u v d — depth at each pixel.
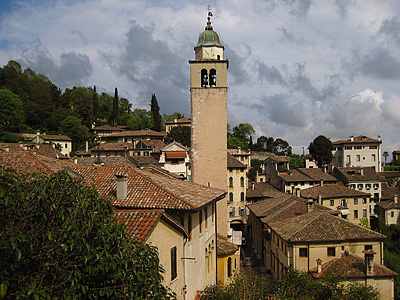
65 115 139.75
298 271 33.44
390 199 86.44
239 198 74.69
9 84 126.69
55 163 26.33
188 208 20.31
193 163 40.91
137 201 21.14
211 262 30.44
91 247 11.16
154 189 22.20
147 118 157.38
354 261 36.91
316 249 37.84
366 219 74.12
